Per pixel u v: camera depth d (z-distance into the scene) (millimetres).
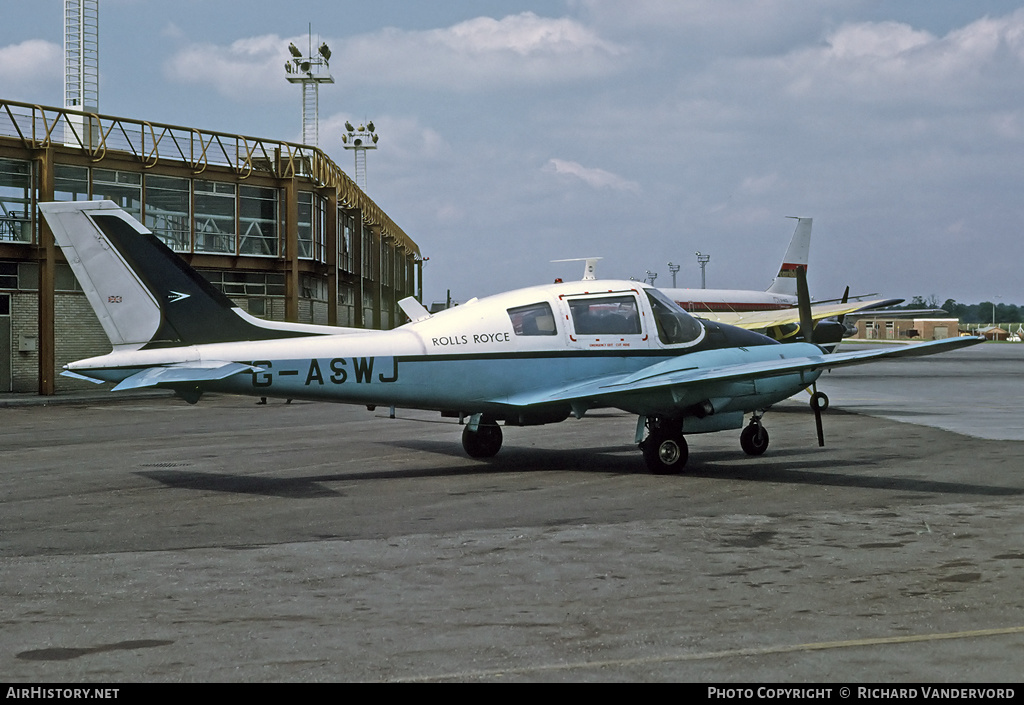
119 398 31484
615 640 5586
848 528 8914
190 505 10492
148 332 12445
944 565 7387
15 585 6961
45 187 32219
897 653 5320
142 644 5578
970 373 47000
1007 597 6434
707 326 14305
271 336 12766
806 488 11422
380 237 60469
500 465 13820
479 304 13352
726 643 5512
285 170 39594
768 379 12836
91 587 6895
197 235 37062
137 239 12391
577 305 13555
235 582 7016
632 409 12789
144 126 35344
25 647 5535
